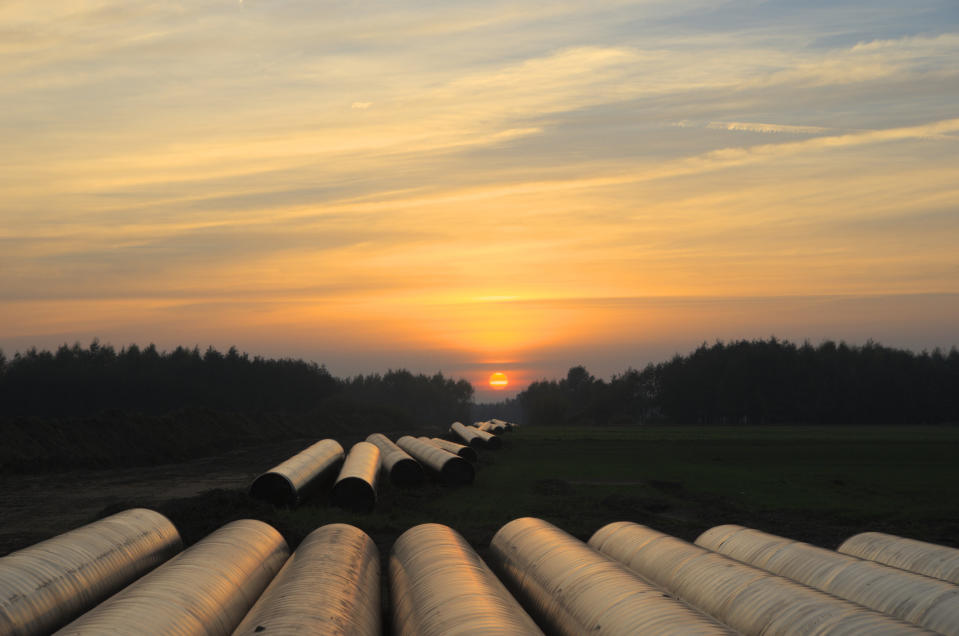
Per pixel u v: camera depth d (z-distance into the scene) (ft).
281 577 29.99
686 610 22.79
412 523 60.75
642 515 65.77
